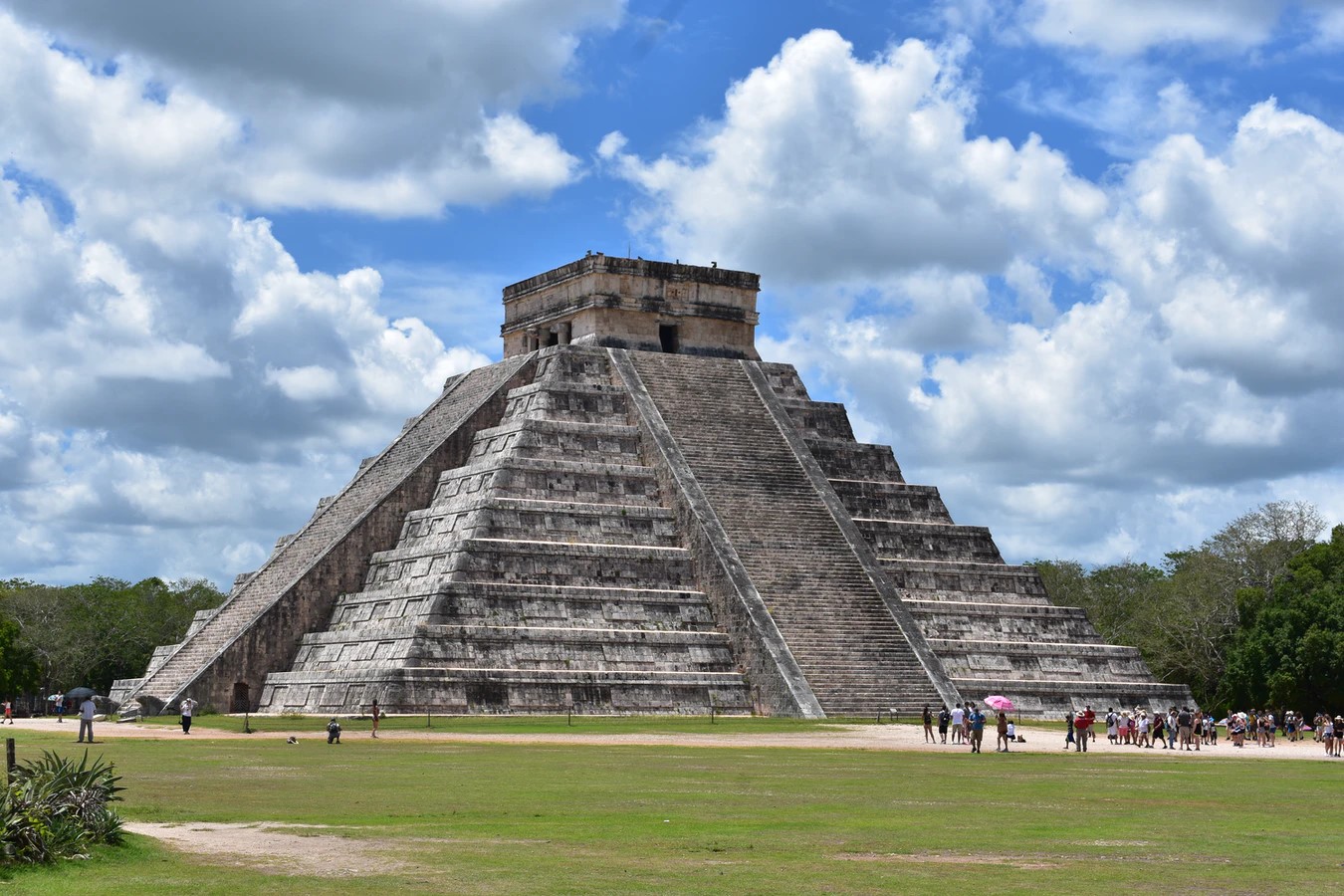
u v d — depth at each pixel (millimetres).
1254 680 93625
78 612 130000
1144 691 86312
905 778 41875
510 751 52406
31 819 24094
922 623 84000
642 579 81062
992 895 22266
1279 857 26094
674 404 89875
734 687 77000
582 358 91125
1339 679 89250
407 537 86188
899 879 23594
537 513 81250
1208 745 69500
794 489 86625
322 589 85188
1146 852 26609
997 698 59344
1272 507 110312
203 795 35250
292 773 42219
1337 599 90500
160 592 140000
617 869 24297
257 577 89500
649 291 94062
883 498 91250
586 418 88625
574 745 55844
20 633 122938
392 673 72625
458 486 86250
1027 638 87125
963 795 36562
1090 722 57812
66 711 114750
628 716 74562
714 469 86125
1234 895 22375
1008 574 89688
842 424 95812
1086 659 86938
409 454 92938
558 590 77812
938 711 75062
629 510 83312
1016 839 28109
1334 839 28391
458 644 74500
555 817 31047
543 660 75750
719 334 96062
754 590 79188
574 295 94562
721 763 46938
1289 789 39281
